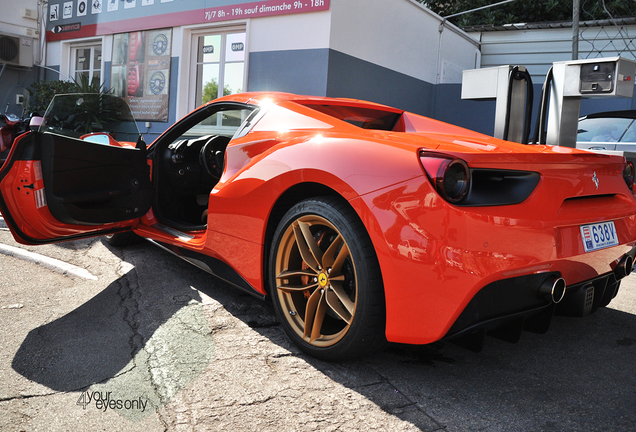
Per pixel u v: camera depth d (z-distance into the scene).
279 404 1.56
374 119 2.67
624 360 2.01
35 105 5.39
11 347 1.89
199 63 8.19
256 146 2.21
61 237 2.61
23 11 9.80
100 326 2.11
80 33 9.52
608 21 9.59
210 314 2.29
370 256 1.67
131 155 2.79
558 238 1.66
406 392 1.68
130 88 8.86
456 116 9.83
